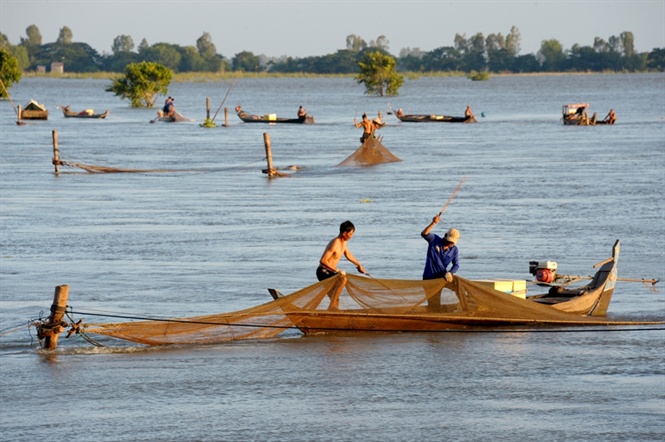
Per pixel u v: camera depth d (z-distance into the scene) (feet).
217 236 317.22
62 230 330.34
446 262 205.16
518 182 466.29
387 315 200.23
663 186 445.37
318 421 146.82
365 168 545.85
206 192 440.86
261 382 166.91
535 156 607.37
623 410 151.33
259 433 141.90
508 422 146.10
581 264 271.08
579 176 490.49
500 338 197.47
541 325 207.82
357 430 142.92
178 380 167.84
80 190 447.83
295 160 599.98
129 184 473.26
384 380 167.84
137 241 308.19
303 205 393.70
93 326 185.78
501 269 263.70
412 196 419.13
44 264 271.90
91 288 241.55
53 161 524.11
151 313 215.51
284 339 196.75
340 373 172.04
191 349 188.65
